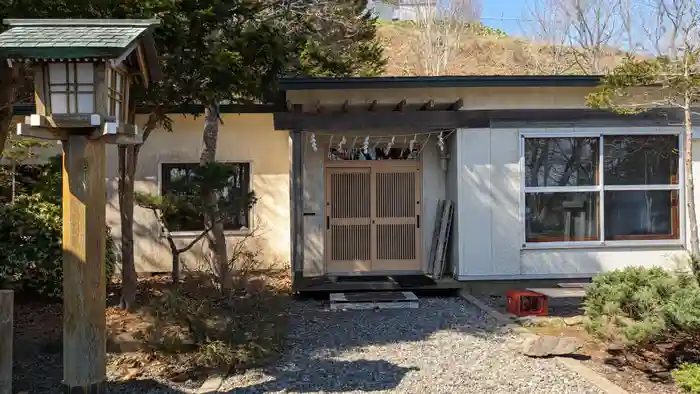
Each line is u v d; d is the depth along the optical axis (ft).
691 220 31.37
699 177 34.09
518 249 33.55
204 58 23.34
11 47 14.26
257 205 40.22
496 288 33.45
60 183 29.25
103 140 16.07
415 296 30.68
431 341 23.66
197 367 20.08
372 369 20.04
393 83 31.96
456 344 23.17
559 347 21.36
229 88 24.58
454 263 34.45
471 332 25.05
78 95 14.90
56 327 25.31
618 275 21.62
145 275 38.86
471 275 33.42
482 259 33.53
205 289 23.40
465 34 106.93
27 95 25.59
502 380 18.76
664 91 33.40
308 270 37.29
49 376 19.77
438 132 35.58
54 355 22.17
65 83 14.87
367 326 26.20
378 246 37.76
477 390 17.93
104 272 16.26
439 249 34.60
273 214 40.29
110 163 38.09
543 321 26.73
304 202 37.32
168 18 22.03
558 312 28.99
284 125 32.91
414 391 17.89
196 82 23.86
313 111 33.09
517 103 33.94
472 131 33.63
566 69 89.25
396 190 37.93
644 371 19.92
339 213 37.68
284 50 25.04
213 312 20.98
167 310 20.80
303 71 41.39
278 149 40.45
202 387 18.42
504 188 33.63
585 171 34.04
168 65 22.67
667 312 18.75
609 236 33.91
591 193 34.06
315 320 27.40
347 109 33.96
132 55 16.20
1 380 15.46
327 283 33.37
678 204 34.01
